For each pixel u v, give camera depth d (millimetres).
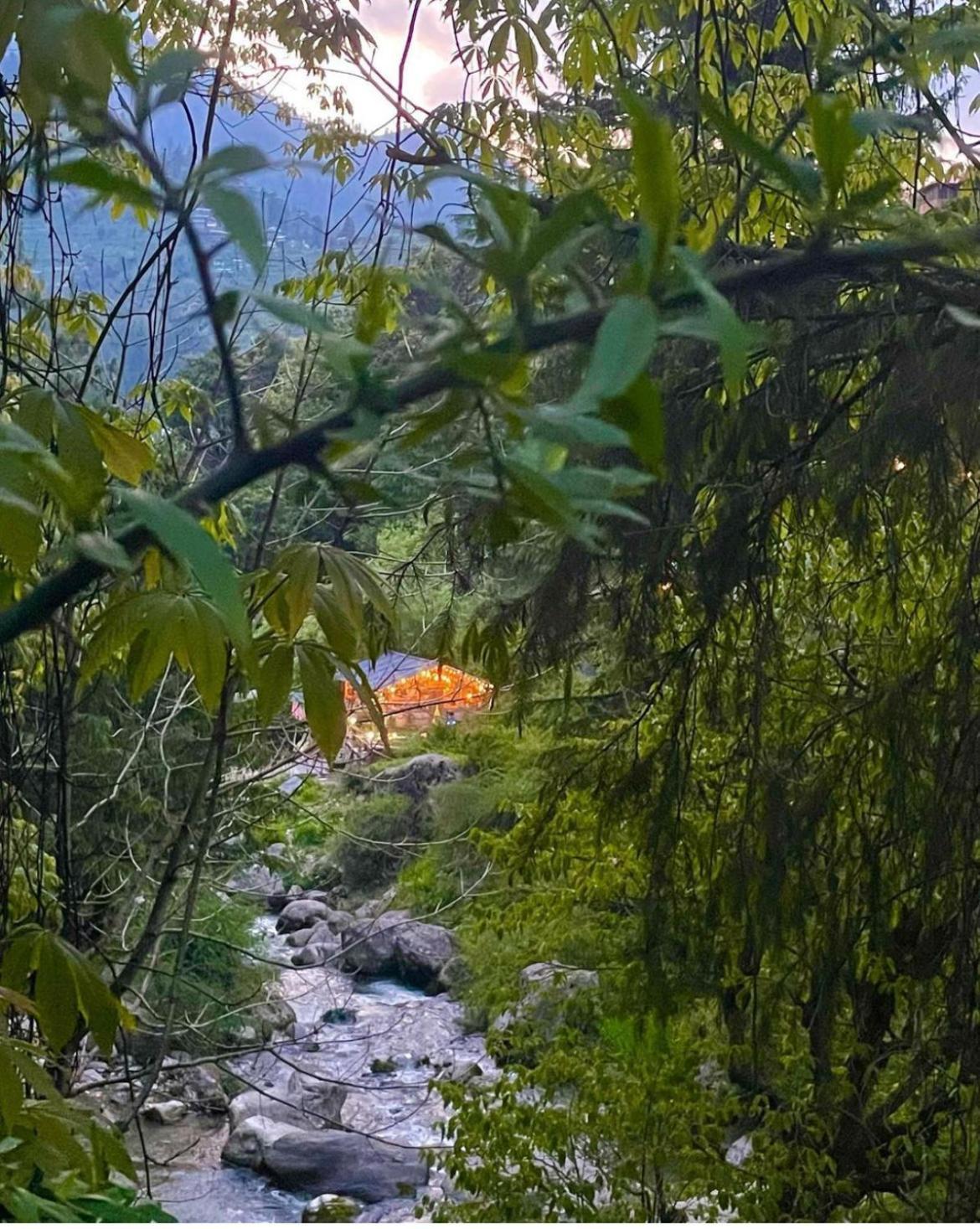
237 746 3156
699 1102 2439
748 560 1769
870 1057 2412
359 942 3580
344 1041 4051
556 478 330
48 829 2875
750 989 2277
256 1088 3186
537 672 1928
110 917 3484
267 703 837
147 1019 3480
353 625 854
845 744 1904
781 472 1684
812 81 1676
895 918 2018
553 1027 3064
